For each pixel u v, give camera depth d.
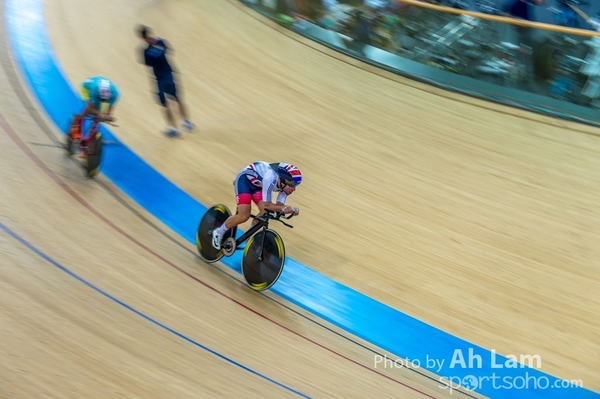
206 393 4.23
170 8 11.77
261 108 8.66
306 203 6.71
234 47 10.46
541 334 5.25
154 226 6.03
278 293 5.40
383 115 8.79
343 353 4.85
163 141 7.56
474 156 7.92
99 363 4.29
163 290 5.17
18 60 8.93
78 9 11.23
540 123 8.77
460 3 10.92
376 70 10.10
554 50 8.58
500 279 5.86
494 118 8.90
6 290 4.79
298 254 5.91
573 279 5.92
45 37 9.84
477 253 6.18
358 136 8.18
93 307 4.81
